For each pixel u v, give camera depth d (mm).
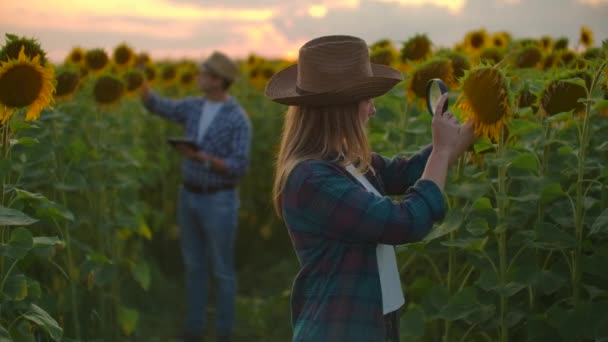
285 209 2381
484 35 5359
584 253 3223
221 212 5566
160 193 8383
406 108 3934
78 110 4980
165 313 6449
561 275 3074
